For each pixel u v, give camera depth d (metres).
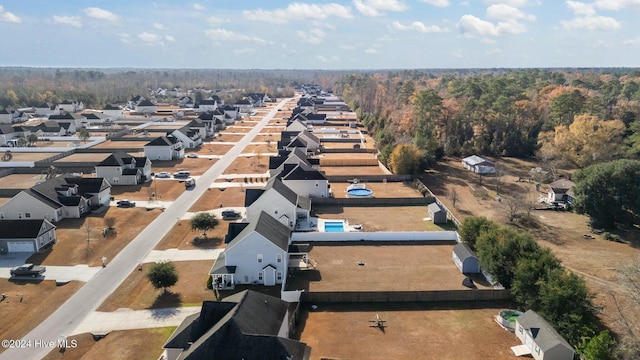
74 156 115.25
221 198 83.38
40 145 129.75
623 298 50.41
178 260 57.88
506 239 51.78
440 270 55.97
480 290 49.00
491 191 92.88
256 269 51.94
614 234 69.81
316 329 43.59
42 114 195.38
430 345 41.22
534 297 44.84
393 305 48.19
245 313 36.59
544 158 105.25
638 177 70.88
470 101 129.38
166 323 44.16
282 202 68.25
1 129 134.75
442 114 131.25
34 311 46.31
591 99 124.25
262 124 179.75
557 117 123.31
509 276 49.78
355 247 62.62
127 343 40.84
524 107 128.25
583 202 73.19
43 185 73.12
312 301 48.56
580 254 62.84
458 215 77.62
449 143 124.94
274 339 34.03
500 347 41.00
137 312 46.16
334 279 53.44
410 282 52.84
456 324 44.69
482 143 125.31
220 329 34.28
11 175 99.38
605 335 37.78
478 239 55.81
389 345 41.16
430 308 47.69
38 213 69.75
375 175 98.31
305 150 117.81
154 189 88.81
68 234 65.88
